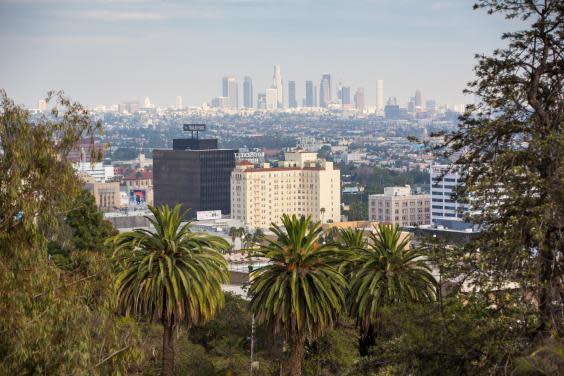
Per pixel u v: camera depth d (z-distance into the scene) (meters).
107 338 65.62
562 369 44.88
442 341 50.97
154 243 98.19
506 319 49.56
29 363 59.66
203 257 98.38
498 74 57.56
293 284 93.88
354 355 106.69
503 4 57.53
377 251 99.31
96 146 70.94
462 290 54.53
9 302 59.38
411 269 97.19
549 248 51.72
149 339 114.94
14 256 63.47
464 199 55.25
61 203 67.81
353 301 101.06
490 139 56.75
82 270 67.81
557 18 56.72
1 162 64.75
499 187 53.00
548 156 53.06
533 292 50.97
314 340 103.06
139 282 95.69
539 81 57.84
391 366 53.03
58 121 68.19
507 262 51.31
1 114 65.12
